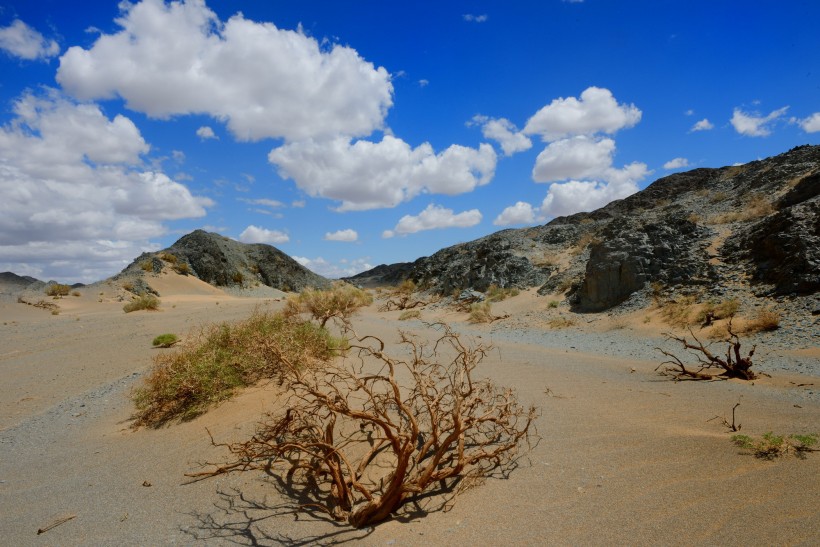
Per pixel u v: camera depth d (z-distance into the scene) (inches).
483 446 208.2
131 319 1114.7
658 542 132.6
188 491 190.9
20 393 447.5
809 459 174.9
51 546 159.3
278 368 280.7
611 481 171.0
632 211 1584.6
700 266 737.6
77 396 418.9
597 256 853.8
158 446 250.2
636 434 218.4
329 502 172.1
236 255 2957.7
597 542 134.6
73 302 1710.1
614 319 732.0
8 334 914.7
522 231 1803.6
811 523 134.7
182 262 2559.1
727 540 131.2
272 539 149.9
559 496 162.7
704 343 530.0
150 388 321.7
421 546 139.3
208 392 294.2
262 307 1269.7
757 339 499.8
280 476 194.5
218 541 151.3
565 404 281.0
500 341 667.4
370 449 202.4
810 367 385.7
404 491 155.6
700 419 243.9
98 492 201.3
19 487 220.4
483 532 144.0
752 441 195.5
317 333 395.5
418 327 889.5
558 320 807.1
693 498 154.7
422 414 238.7
